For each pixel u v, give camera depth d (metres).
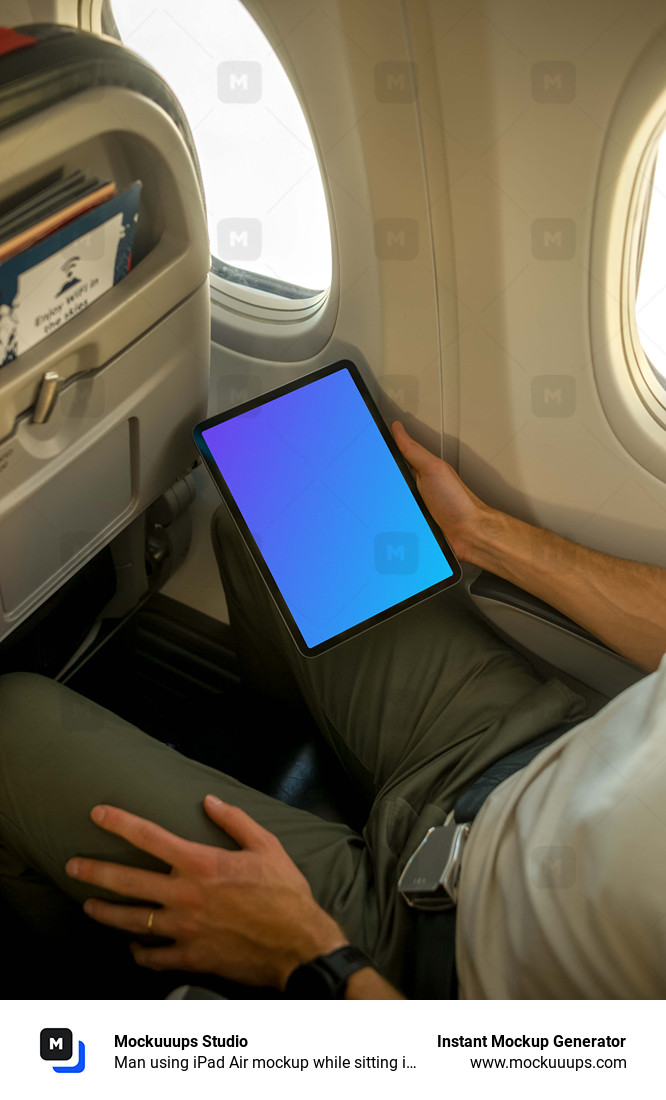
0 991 1.16
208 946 0.93
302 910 0.92
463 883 0.91
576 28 0.94
